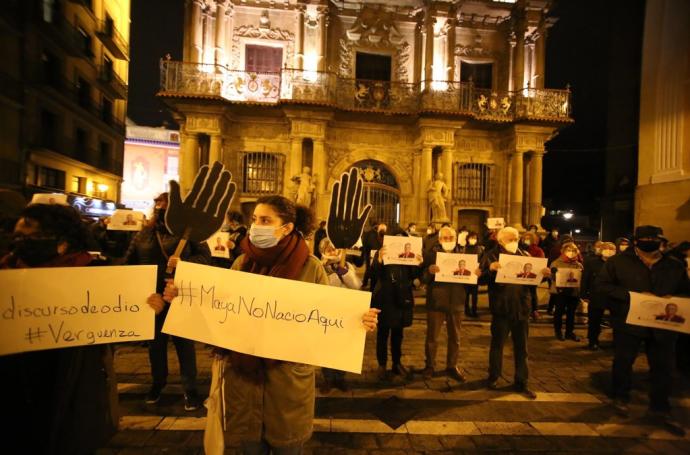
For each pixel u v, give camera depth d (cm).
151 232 426
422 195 1667
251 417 222
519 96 1764
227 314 235
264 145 1714
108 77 2634
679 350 591
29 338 221
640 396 488
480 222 1844
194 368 409
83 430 234
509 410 433
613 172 2195
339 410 421
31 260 236
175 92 1530
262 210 242
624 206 2073
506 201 1800
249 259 259
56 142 2077
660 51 663
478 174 1816
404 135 1772
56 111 2106
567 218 2844
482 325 830
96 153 2492
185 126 1606
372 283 540
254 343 228
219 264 732
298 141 1616
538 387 502
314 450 344
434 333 518
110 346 261
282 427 223
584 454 351
